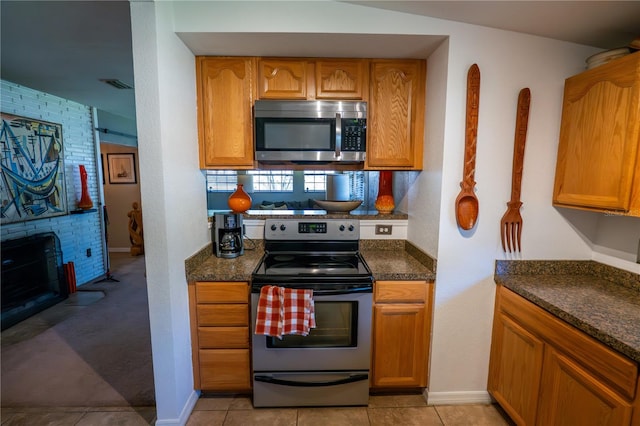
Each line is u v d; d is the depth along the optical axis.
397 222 2.37
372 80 2.00
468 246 1.84
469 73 1.69
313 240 2.27
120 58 2.56
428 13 1.63
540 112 1.75
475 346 1.93
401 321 1.91
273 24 1.65
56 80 3.07
